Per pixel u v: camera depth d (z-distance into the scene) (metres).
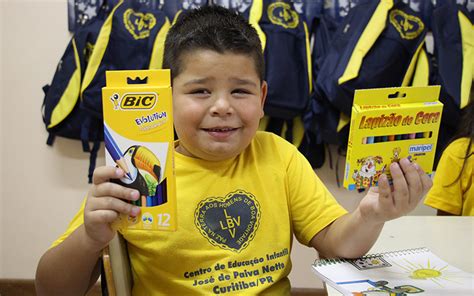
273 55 1.76
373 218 0.73
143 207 0.65
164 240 0.79
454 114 1.68
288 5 1.84
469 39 1.74
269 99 1.74
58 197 2.10
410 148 0.68
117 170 0.64
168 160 0.64
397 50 1.71
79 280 0.77
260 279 0.79
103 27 1.83
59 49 2.00
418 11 1.82
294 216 0.89
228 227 0.82
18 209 2.13
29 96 2.04
